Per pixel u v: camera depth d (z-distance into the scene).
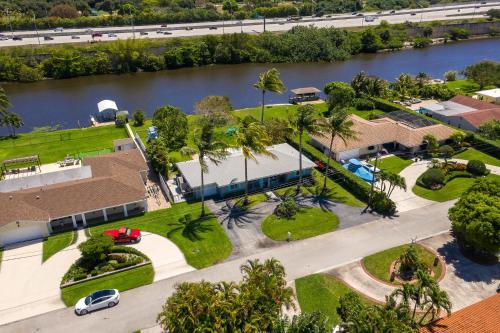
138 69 140.25
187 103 109.19
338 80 127.81
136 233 52.28
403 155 74.06
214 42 147.88
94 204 55.38
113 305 42.53
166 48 144.00
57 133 87.31
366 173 65.56
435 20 188.38
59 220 56.12
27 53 130.75
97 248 47.00
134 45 138.00
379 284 44.97
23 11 179.38
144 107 106.62
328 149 73.19
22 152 78.56
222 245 51.38
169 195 62.06
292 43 152.25
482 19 190.00
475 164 66.62
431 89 103.88
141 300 43.25
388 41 165.88
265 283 36.66
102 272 46.88
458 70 136.12
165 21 177.12
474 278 45.84
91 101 111.38
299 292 43.84
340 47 156.50
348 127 59.94
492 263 48.12
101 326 40.28
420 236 52.69
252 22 179.62
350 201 60.66
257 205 60.00
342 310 39.38
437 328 37.31
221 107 91.00
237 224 55.50
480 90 110.50
